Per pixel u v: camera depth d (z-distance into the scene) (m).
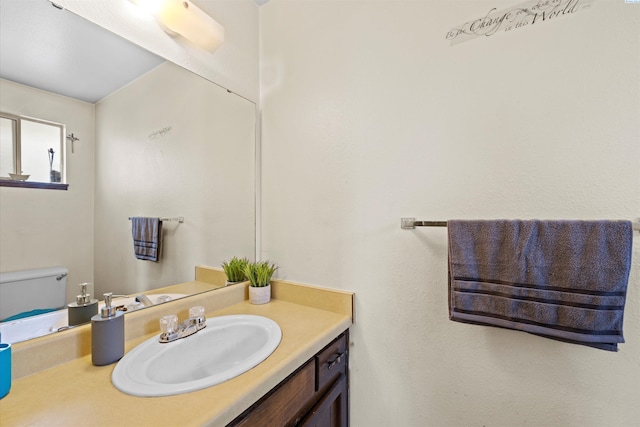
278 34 1.33
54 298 0.79
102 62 0.89
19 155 0.74
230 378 0.65
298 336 0.89
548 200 0.79
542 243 0.73
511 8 0.84
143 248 1.00
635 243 0.70
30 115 0.76
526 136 0.82
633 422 0.71
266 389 0.66
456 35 0.92
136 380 0.65
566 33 0.77
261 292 1.22
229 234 1.28
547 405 0.80
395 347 1.03
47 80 0.79
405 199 1.01
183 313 1.02
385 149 1.04
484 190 0.88
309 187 1.22
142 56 0.97
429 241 0.97
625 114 0.71
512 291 0.76
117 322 0.73
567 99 0.77
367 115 1.08
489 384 0.88
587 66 0.75
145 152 1.01
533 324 0.73
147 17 0.97
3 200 0.72
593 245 0.68
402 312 1.02
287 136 1.29
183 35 1.05
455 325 0.93
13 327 0.71
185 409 0.55
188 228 1.13
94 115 0.88
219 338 0.94
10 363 0.60
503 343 0.86
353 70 1.11
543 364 0.80
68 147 0.83
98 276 0.88
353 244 1.11
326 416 0.92
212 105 1.20
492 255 0.79
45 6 0.77
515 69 0.83
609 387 0.73
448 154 0.93
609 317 0.65
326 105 1.18
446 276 0.94
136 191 0.98
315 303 1.18
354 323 1.11
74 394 0.60
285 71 1.30
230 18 1.24
